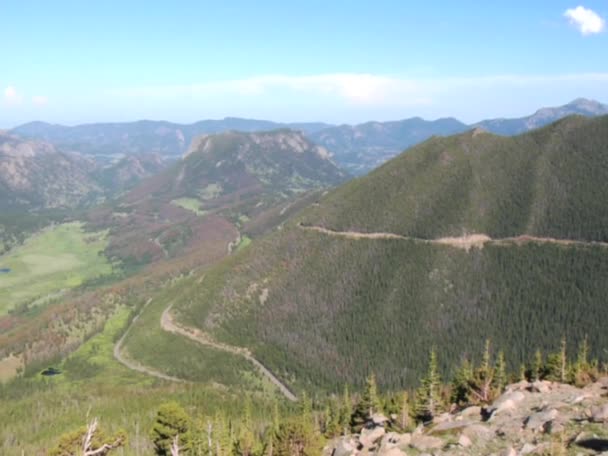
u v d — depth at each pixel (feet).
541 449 122.21
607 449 115.24
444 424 162.09
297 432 213.25
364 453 168.76
